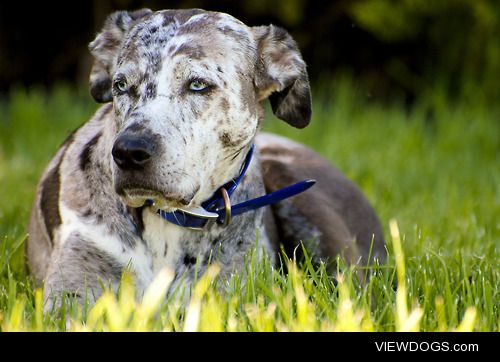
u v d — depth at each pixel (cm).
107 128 532
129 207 520
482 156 1209
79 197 536
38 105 1302
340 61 1529
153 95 488
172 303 468
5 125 1299
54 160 591
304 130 1212
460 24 1403
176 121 483
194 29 509
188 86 495
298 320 437
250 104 528
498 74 1414
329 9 1478
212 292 475
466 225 759
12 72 1566
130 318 446
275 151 712
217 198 530
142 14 572
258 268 520
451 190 962
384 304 504
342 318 428
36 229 584
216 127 505
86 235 523
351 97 1402
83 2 1529
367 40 1507
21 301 466
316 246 627
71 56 1558
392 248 708
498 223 798
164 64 493
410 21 1383
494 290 530
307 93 572
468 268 581
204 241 530
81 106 1356
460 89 1448
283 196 537
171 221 516
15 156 1149
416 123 1292
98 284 518
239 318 453
